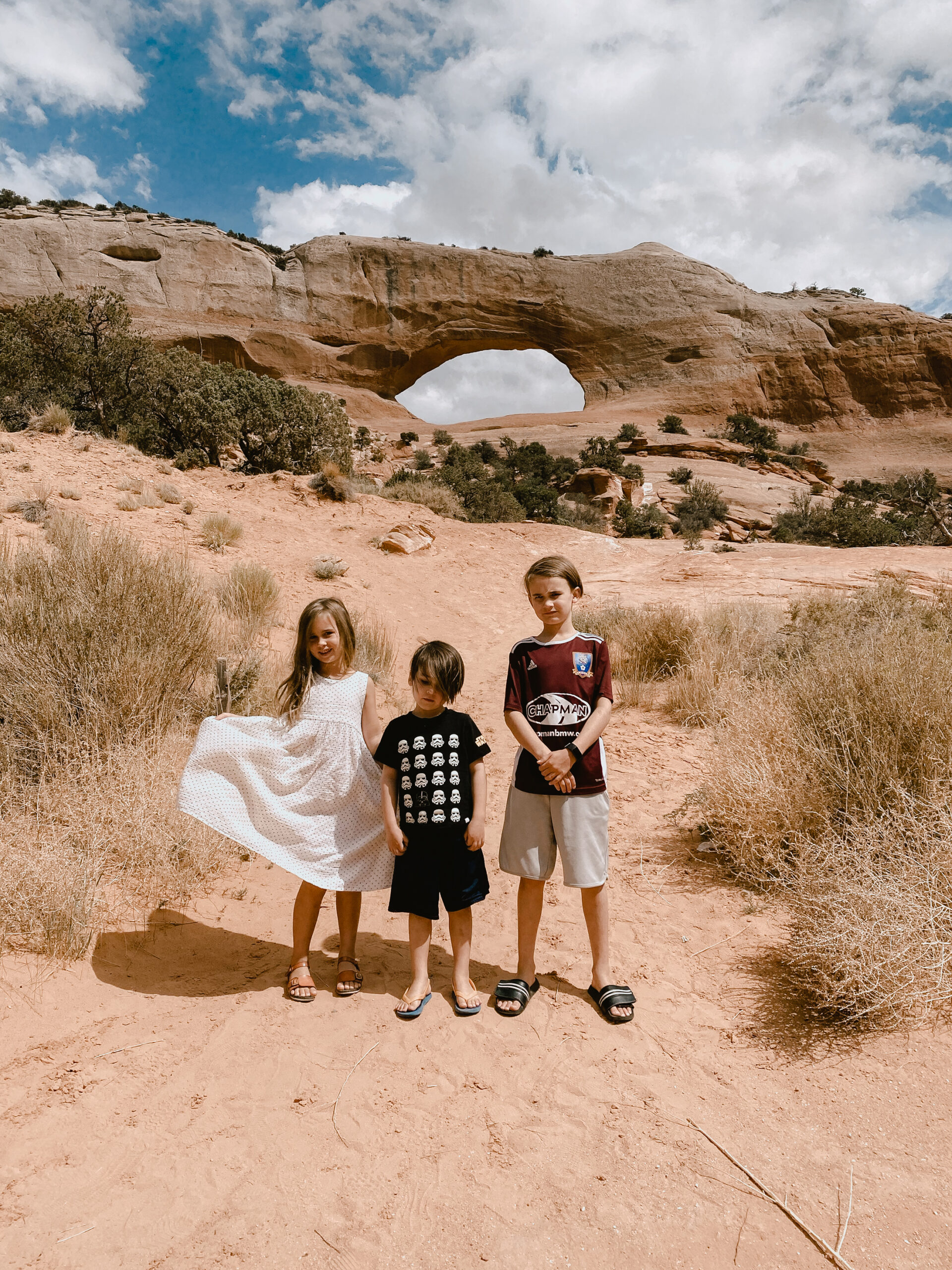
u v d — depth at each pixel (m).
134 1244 1.72
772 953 3.04
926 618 7.82
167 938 3.13
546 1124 2.15
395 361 112.62
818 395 106.75
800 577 12.69
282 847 2.80
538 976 2.99
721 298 114.38
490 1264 1.70
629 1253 1.72
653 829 4.39
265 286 106.38
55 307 22.53
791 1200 1.85
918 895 2.65
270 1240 1.75
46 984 2.67
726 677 6.58
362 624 8.85
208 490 14.76
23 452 12.98
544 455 61.84
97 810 3.67
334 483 16.22
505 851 2.86
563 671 2.81
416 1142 2.08
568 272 117.50
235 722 2.97
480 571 13.84
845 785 3.62
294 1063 2.41
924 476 55.50
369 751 2.96
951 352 103.88
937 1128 2.05
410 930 2.80
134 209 110.75
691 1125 2.13
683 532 47.81
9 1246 1.69
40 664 4.54
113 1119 2.11
